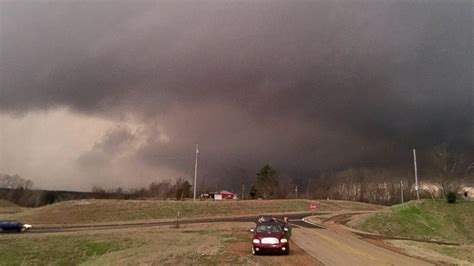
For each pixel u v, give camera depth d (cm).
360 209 11938
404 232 5956
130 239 4338
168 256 2570
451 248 4019
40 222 7656
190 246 3291
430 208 6962
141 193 16362
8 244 4262
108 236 4606
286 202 11538
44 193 17112
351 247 3412
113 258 3005
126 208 8906
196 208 9406
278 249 2716
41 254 3947
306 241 3784
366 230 5862
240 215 8994
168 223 7031
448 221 6525
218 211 9412
